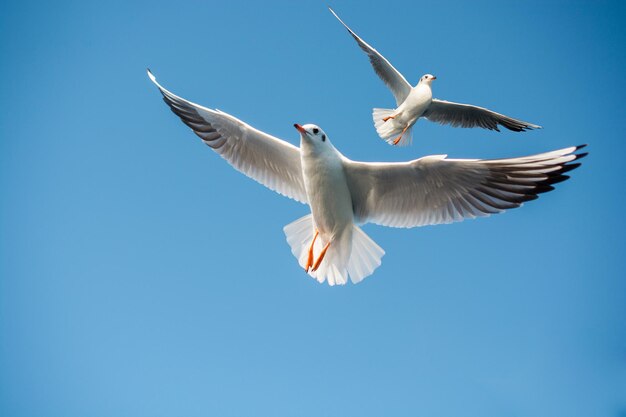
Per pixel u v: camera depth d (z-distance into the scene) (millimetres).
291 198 6039
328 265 5742
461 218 5305
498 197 5070
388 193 5523
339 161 5426
